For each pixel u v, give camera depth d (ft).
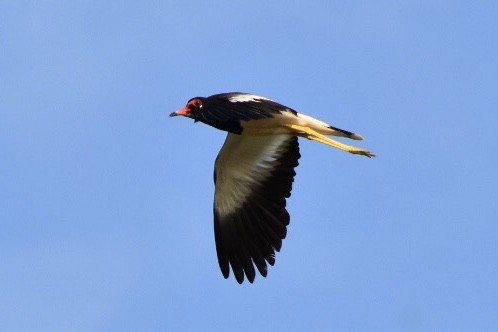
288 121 66.69
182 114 69.56
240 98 65.26
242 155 69.41
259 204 69.87
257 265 69.67
